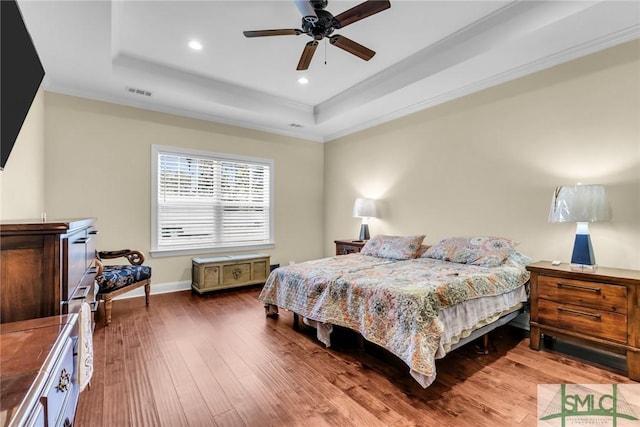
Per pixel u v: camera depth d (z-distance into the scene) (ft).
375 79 12.46
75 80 10.73
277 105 14.73
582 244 7.94
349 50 8.38
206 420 5.29
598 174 8.48
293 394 6.05
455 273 8.19
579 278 7.36
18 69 4.73
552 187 9.39
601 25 7.67
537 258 9.73
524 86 9.96
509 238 10.41
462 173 11.73
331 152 18.12
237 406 5.67
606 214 7.50
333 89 13.56
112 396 5.95
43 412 2.45
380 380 6.57
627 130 8.00
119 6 7.91
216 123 14.82
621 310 6.75
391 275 8.20
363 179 16.05
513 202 10.30
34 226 3.77
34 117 9.36
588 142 8.65
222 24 8.79
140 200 12.91
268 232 16.66
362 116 14.67
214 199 14.90
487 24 8.80
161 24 8.75
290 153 17.39
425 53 10.48
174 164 13.80
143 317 10.41
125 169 12.55
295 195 17.62
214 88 12.75
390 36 9.53
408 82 11.17
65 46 8.53
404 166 13.94
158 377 6.65
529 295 8.90
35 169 9.54
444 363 7.36
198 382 6.47
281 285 9.82
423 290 6.58
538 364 7.30
